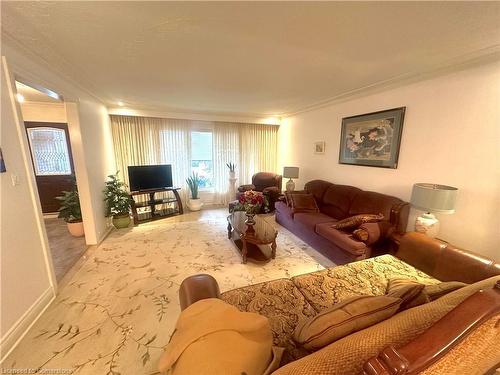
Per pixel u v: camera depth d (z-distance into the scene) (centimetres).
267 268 262
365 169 330
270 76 262
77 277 236
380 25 154
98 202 347
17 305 160
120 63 225
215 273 250
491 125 197
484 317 63
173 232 375
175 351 74
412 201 228
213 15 145
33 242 181
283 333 119
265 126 580
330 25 155
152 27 160
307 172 477
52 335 160
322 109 421
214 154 550
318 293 152
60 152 446
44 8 136
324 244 288
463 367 74
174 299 203
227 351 71
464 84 213
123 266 261
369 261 195
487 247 204
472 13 138
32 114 418
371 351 65
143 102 411
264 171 592
